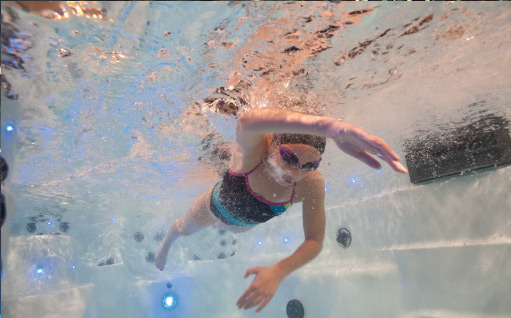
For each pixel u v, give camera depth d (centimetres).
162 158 480
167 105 326
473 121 357
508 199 340
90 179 509
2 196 255
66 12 195
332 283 456
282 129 174
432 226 407
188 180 598
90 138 379
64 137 363
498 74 286
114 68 255
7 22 196
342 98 327
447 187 395
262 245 655
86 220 646
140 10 198
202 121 369
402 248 425
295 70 277
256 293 203
